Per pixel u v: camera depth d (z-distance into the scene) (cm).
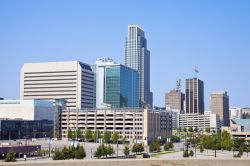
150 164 3669
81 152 15000
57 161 3491
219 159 3778
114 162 3600
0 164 3306
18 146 18000
